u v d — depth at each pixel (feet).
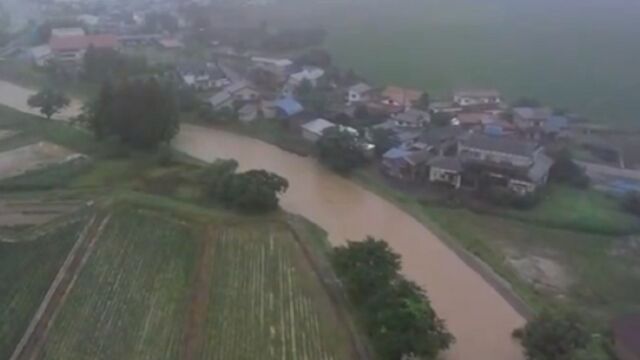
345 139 226.17
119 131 227.20
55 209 183.62
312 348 132.26
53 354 125.49
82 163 213.66
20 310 137.90
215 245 169.48
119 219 178.70
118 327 134.41
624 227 189.16
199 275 155.02
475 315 149.38
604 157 233.35
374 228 187.93
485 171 207.72
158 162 218.38
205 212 185.57
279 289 152.25
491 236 185.26
